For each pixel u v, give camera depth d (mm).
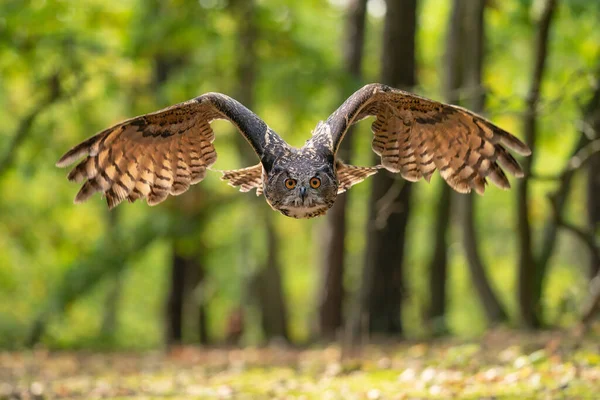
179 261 25500
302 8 23594
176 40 18641
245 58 19766
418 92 17438
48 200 28109
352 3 19562
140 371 15555
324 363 14945
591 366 11414
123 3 21062
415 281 33531
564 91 12977
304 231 34500
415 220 32094
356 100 7320
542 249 17422
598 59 16828
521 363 11953
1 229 28047
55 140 20500
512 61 23219
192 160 7699
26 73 18797
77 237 29172
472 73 16125
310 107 20875
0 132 21641
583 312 14359
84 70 18906
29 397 12023
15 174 23281
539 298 16969
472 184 7848
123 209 30016
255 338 26141
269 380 13188
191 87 19562
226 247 29203
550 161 27359
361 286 14797
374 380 12281
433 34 25547
